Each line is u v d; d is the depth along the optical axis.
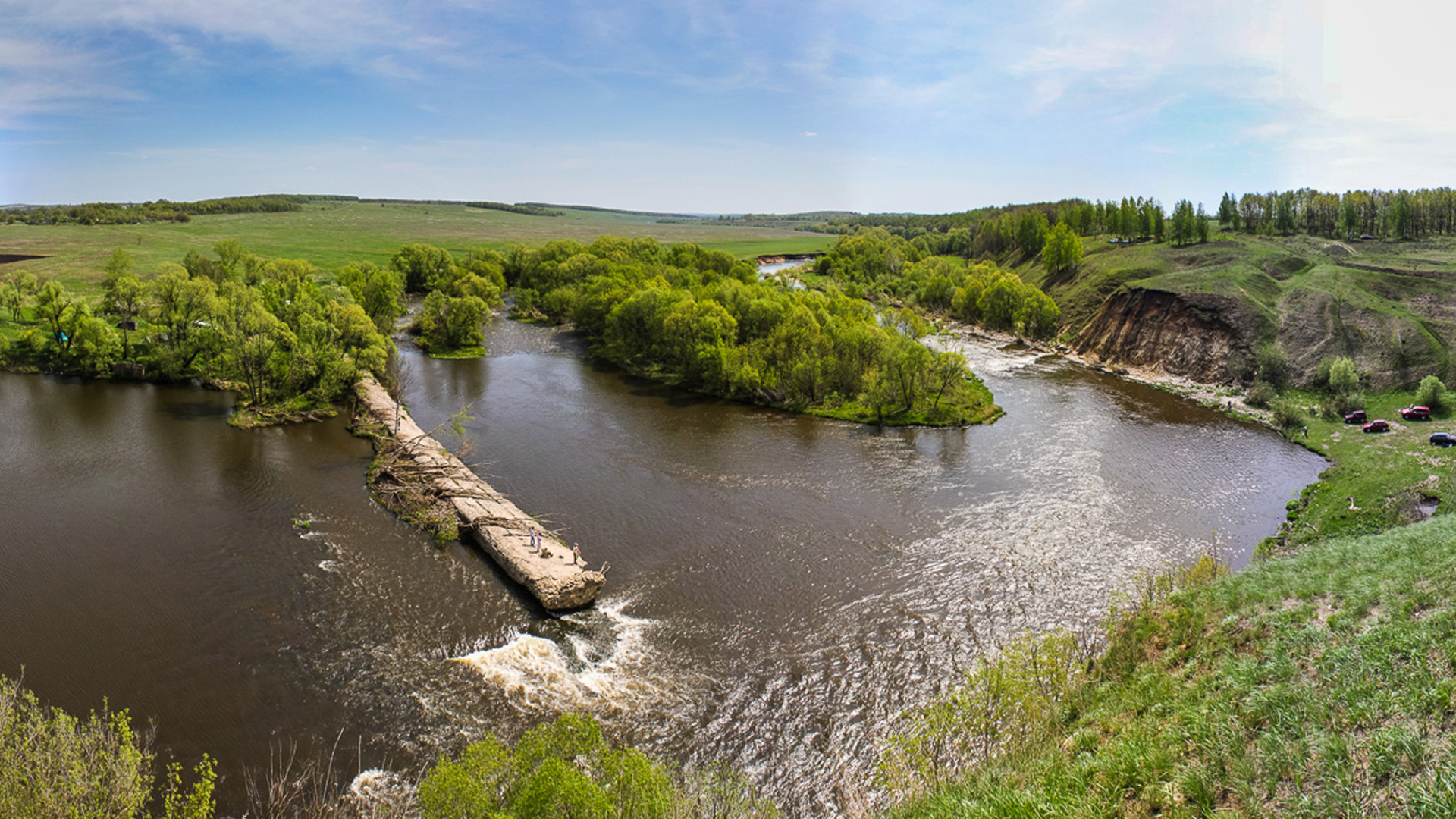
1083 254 181.00
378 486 64.62
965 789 23.11
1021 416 91.44
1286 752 18.95
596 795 21.30
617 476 69.94
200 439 77.50
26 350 101.75
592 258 169.25
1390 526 54.12
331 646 42.78
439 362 118.38
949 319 164.75
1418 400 84.69
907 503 64.19
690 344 105.06
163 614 45.38
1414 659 21.16
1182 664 28.34
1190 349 111.25
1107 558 54.00
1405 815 15.59
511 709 38.12
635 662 42.16
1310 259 136.25
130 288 111.25
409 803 31.95
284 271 147.75
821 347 101.56
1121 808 19.17
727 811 28.16
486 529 54.94
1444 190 161.75
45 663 40.47
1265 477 70.19
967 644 43.81
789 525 59.69
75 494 62.34
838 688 40.16
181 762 33.84
